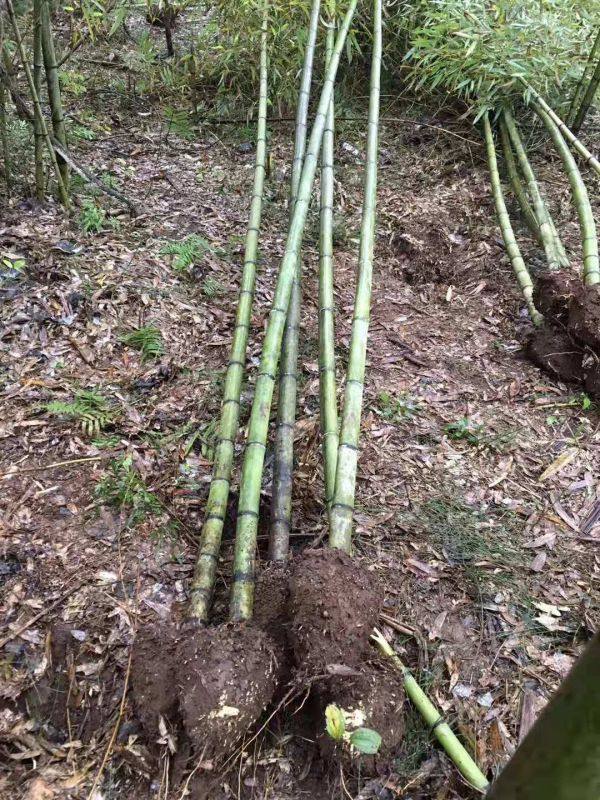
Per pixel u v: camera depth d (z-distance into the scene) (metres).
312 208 4.12
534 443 2.73
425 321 3.39
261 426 2.16
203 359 2.94
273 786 1.65
